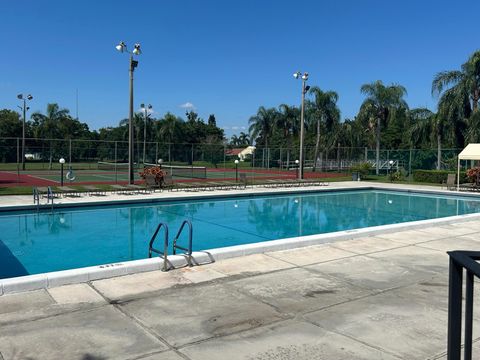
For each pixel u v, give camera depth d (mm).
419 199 20938
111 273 6441
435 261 7629
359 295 5723
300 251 8312
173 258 7039
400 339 4352
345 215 15883
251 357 3939
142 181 26281
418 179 29219
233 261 7469
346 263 7434
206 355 3977
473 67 31219
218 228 12938
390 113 40219
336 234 9461
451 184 23859
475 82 31719
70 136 62625
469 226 11516
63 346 4141
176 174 35125
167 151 42688
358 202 19547
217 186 22578
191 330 4535
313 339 4336
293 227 13375
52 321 4750
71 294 5652
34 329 4535
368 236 9945
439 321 4828
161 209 16141
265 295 5688
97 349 4086
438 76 32812
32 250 9805
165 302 5387
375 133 42062
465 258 1943
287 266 7184
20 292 5711
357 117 41406
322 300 5512
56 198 16656
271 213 16000
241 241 11172
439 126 33000
